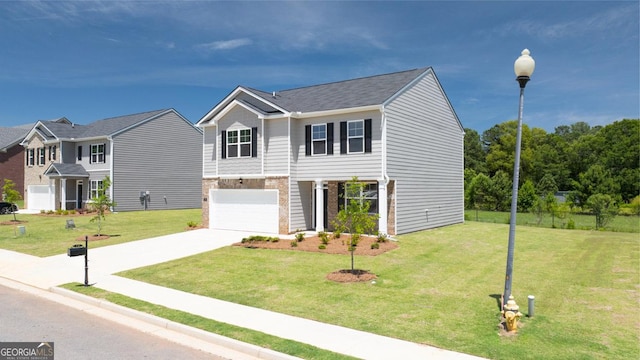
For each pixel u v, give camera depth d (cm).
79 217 3028
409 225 2070
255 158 2186
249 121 2212
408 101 2086
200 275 1266
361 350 693
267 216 2170
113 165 3328
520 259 1481
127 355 691
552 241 1900
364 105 1900
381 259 1448
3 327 836
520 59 865
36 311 953
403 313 894
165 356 689
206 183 2411
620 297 1016
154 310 925
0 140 4850
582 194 4347
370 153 1925
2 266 1455
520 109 879
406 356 668
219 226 2362
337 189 2150
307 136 2114
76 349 716
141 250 1692
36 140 3922
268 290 1088
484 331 783
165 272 1312
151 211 3506
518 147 877
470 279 1195
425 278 1203
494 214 3822
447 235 2020
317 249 1616
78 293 1078
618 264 1398
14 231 2292
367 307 937
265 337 753
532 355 671
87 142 3584
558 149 6138
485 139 7112
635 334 771
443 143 2458
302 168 2127
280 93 2559
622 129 5572
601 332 780
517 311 793
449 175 2530
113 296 1047
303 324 828
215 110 2375
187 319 858
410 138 2100
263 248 1680
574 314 888
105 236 2055
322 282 1158
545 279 1196
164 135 3709
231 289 1105
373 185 2039
